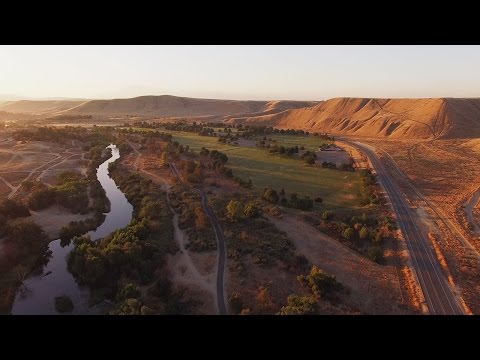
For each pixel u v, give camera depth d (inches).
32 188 3799.2
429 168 5068.9
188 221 3193.9
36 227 2810.0
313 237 2992.1
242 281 2362.2
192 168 4564.5
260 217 3309.5
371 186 4146.2
